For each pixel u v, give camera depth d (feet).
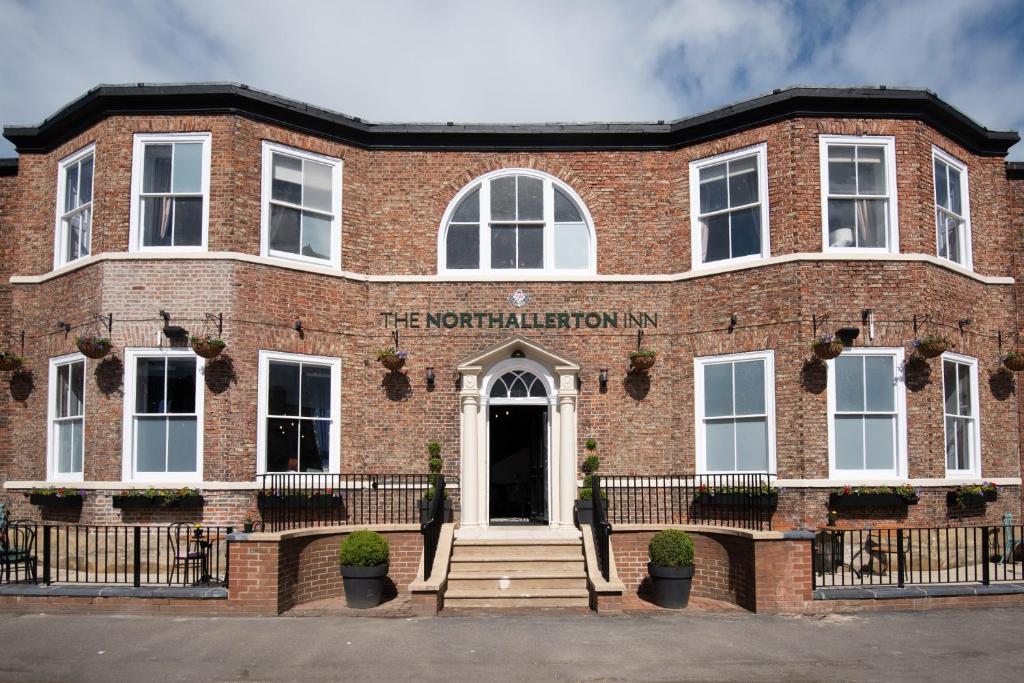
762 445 49.29
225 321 47.67
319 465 50.29
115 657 30.30
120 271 48.24
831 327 48.39
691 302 52.24
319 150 52.37
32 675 28.27
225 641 32.55
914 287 49.08
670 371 52.37
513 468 53.42
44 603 37.58
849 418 48.37
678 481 50.67
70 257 52.54
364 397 51.83
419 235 53.57
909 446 47.91
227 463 46.80
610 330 52.60
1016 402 54.34
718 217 52.47
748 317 50.03
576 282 52.90
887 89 49.93
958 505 49.14
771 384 48.91
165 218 49.32
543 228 54.19
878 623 35.81
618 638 33.53
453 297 52.80
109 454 47.03
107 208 49.16
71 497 47.52
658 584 39.70
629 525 44.09
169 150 49.78
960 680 27.99
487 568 43.21
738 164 52.13
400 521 50.42
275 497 47.06
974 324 52.75
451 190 54.08
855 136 50.31
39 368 52.06
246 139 49.78
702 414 51.26
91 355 46.52
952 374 51.19
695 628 35.22
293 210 51.37
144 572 46.09
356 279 52.39
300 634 33.81
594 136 53.98
